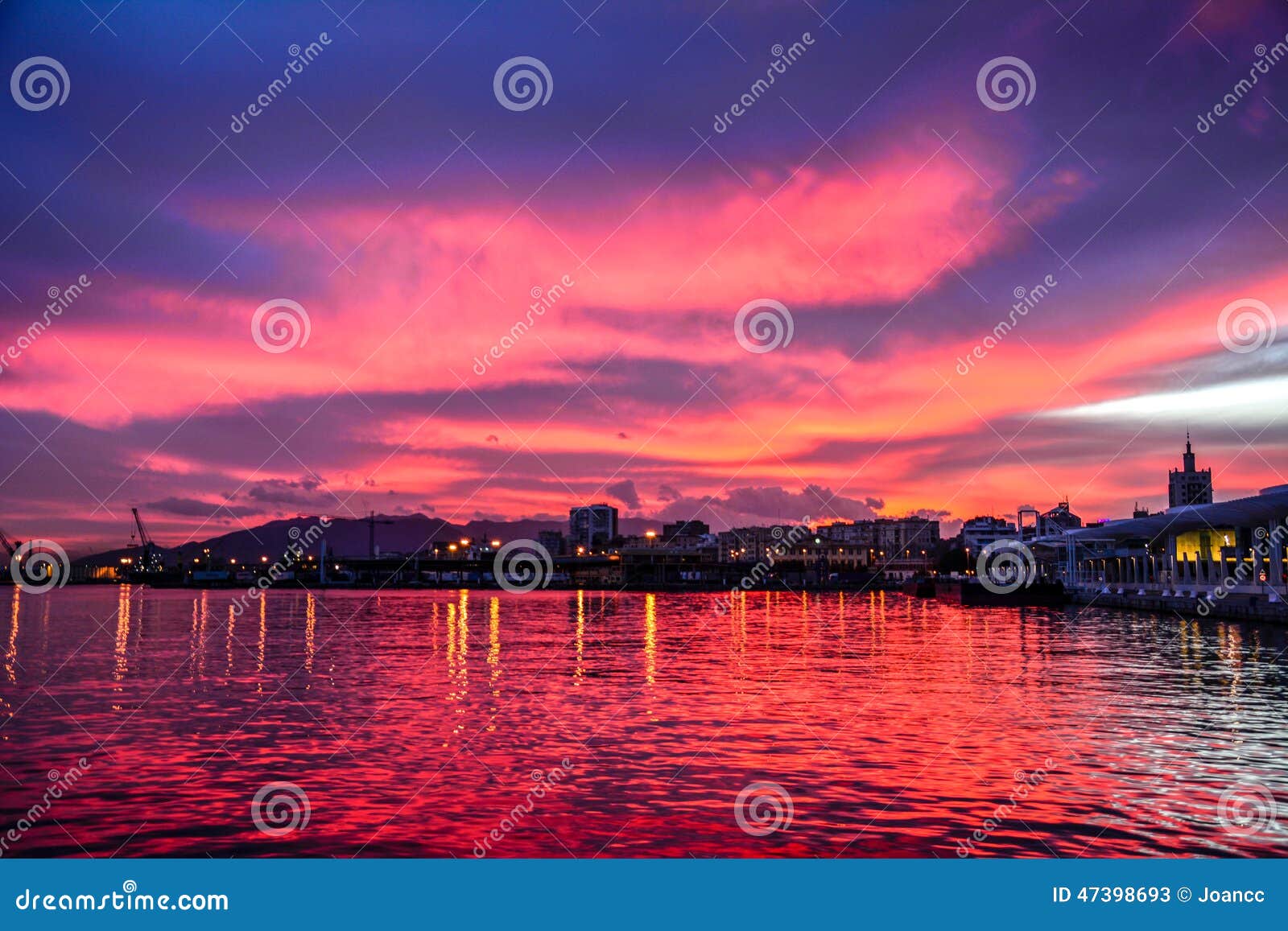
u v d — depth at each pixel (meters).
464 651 69.44
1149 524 112.75
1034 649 63.81
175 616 131.75
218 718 37.06
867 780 25.27
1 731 34.06
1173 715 35.31
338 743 31.50
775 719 35.34
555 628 100.50
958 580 188.62
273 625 105.75
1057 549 193.88
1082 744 29.66
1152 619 95.88
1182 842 20.05
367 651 69.50
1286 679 45.78
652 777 26.06
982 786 24.47
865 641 76.44
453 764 28.02
